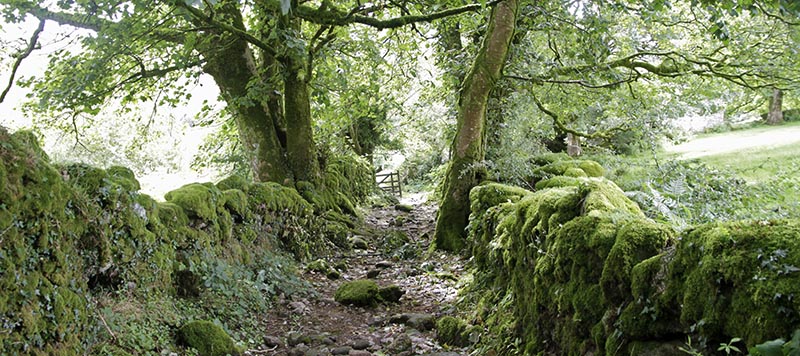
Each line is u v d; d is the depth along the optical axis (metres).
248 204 7.49
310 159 11.88
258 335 5.42
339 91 10.92
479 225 7.38
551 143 20.97
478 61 9.55
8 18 8.27
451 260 8.53
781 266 2.15
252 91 9.96
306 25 13.12
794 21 9.21
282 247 8.43
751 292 2.20
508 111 11.25
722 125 19.06
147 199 4.97
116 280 4.41
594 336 3.18
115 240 4.36
